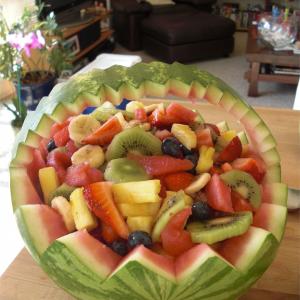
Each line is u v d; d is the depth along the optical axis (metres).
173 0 4.02
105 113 0.61
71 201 0.48
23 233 0.47
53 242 0.44
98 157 0.52
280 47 2.63
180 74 0.53
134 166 0.50
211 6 3.89
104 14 3.36
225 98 0.55
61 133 0.58
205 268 0.41
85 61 2.92
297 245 0.65
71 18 2.93
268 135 0.58
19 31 1.25
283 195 0.54
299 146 0.95
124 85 0.52
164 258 0.43
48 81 1.33
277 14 2.78
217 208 0.49
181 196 0.48
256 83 2.62
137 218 0.46
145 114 0.62
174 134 0.56
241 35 4.22
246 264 0.43
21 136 0.56
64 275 0.44
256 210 0.51
